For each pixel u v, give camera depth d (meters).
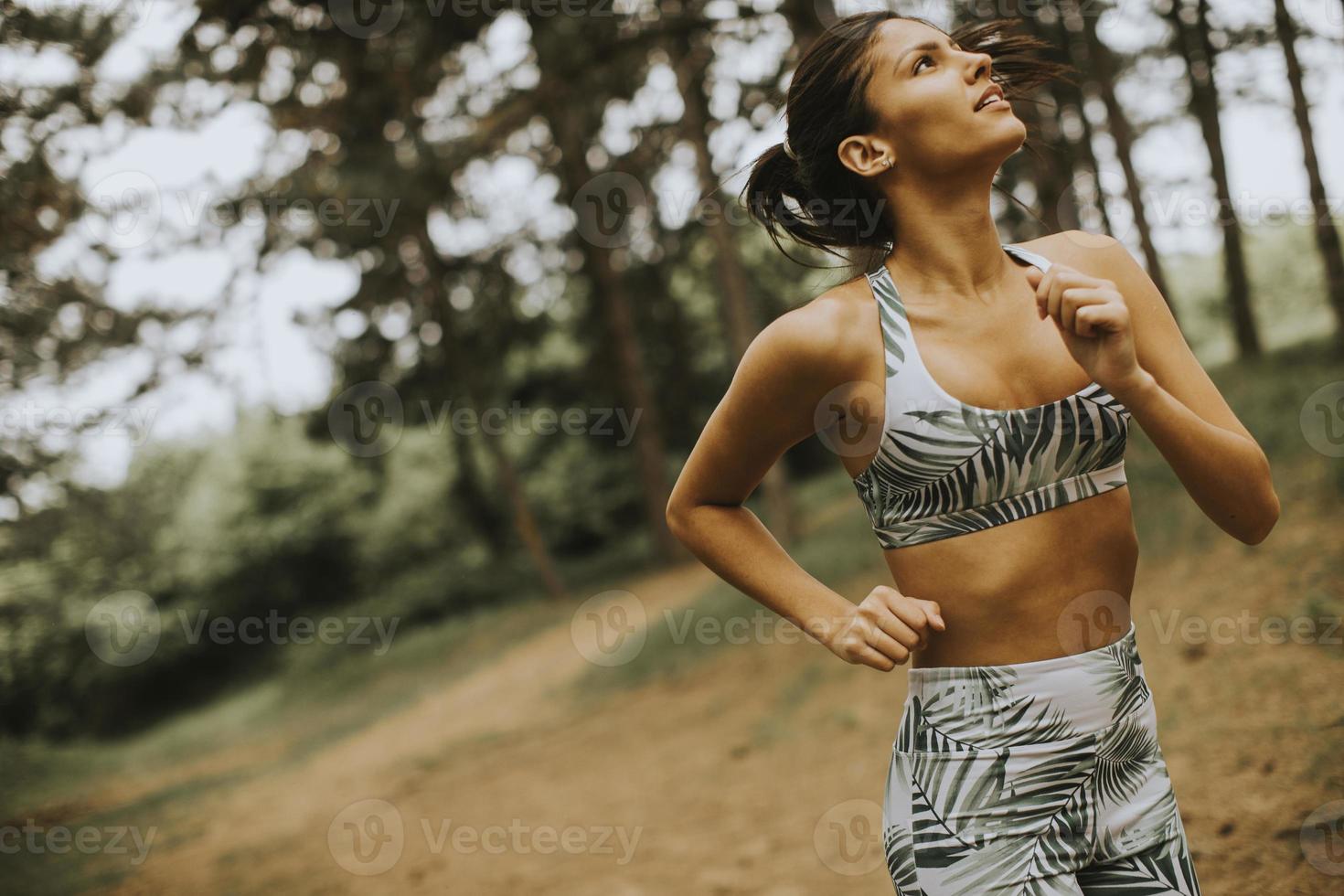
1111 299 1.37
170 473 16.33
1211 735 4.02
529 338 18.72
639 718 9.48
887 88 1.57
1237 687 4.39
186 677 30.55
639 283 18.56
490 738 11.35
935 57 1.58
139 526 12.04
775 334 1.60
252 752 18.34
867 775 5.69
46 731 27.06
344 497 31.34
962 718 1.58
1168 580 6.36
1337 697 3.86
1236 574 5.88
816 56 1.64
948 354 1.54
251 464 31.09
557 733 10.25
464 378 17.94
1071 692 1.55
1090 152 12.23
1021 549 1.54
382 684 21.62
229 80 7.10
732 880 4.59
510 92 9.35
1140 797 1.61
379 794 9.52
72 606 17.55
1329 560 5.36
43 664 24.88
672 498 1.80
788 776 6.15
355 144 8.86
